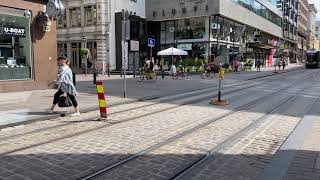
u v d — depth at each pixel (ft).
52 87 67.05
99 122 35.91
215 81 100.63
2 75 58.13
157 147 26.30
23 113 39.14
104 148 25.88
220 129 33.14
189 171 21.11
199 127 33.99
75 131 31.50
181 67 115.96
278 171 20.74
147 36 167.12
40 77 65.05
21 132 31.17
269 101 55.42
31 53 63.41
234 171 21.17
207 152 25.12
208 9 155.74
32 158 23.34
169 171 21.03
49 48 66.64
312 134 30.71
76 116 39.47
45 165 21.90
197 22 162.20
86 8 151.84
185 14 161.38
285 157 23.52
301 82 102.32
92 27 150.00
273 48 268.41
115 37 149.79
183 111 44.14
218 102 50.96
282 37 299.38
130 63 154.10
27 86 62.18
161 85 83.20
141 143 27.48
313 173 20.36
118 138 29.01
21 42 61.72
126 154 24.39
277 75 144.97
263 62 252.62
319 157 23.50
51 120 36.96
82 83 86.99
